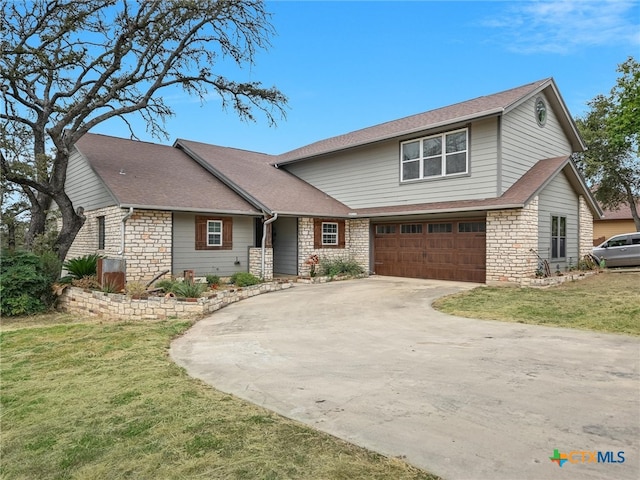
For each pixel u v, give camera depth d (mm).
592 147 24594
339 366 5398
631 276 13688
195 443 3379
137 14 13141
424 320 8219
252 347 6516
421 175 14844
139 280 12453
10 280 10750
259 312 9539
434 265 14430
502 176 12617
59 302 11906
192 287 10352
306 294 11953
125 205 11852
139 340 7164
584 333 6977
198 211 13102
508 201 11812
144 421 3854
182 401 4309
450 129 13883
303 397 4340
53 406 4359
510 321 7973
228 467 3000
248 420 3781
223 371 5340
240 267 14898
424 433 3436
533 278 11547
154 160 16938
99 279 11133
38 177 13305
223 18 14164
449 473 2836
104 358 6180
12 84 13492
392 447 3211
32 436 3686
